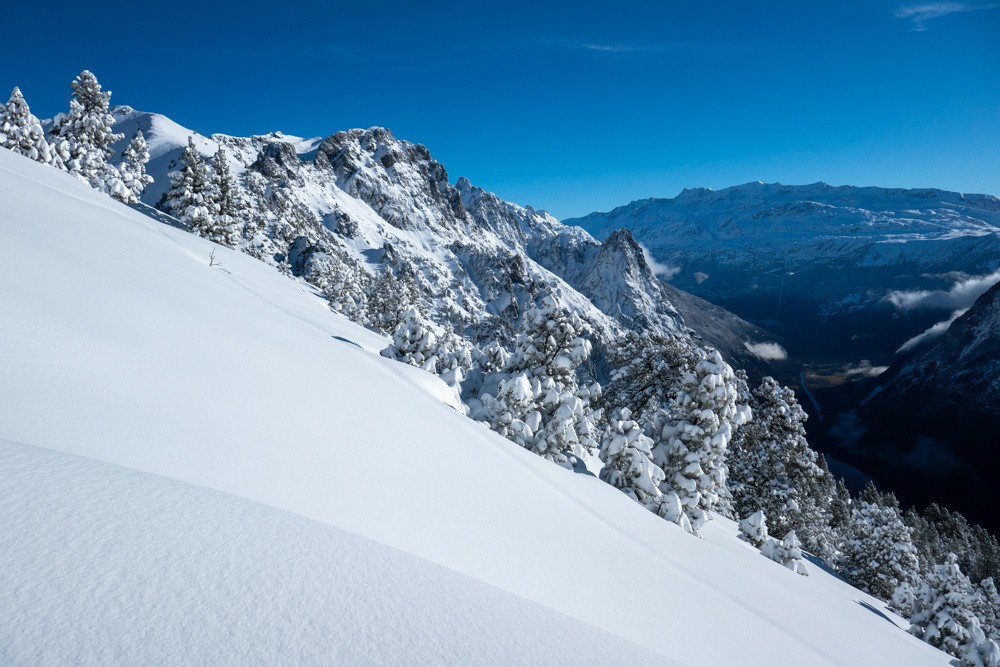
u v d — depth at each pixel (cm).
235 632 170
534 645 234
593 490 1126
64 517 197
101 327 527
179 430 373
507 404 1579
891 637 1205
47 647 135
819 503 5797
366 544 272
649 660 260
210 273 1582
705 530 1864
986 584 4769
